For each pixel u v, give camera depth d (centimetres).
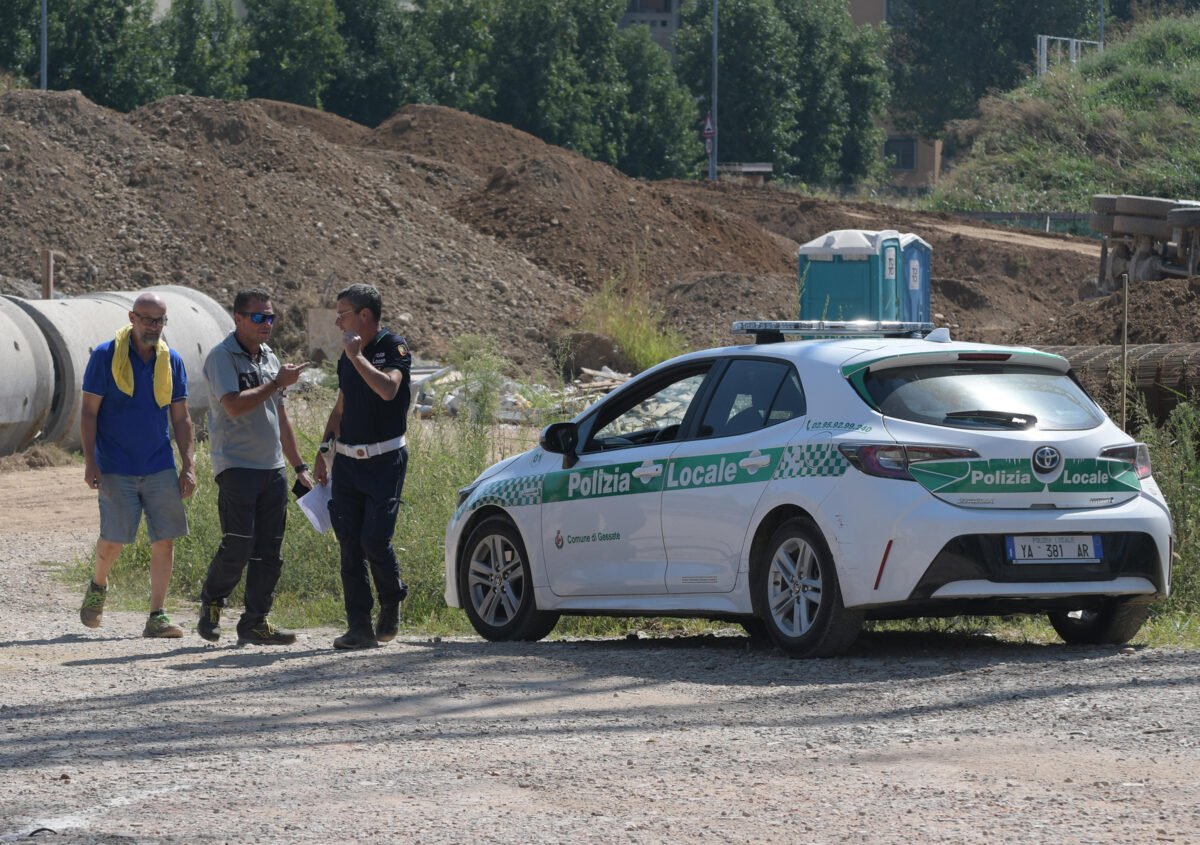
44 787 1098
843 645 1596
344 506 1839
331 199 7644
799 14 17025
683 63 16700
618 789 1064
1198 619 1934
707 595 1711
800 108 16700
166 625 1966
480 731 1290
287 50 13862
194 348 4659
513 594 1966
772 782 1074
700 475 1719
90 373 1908
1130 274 4822
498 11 14850
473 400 3008
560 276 7781
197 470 2786
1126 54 13825
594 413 1897
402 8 15000
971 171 12538
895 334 1825
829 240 5494
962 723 1254
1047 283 9188
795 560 1644
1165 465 2119
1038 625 1983
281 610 2405
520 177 8594
